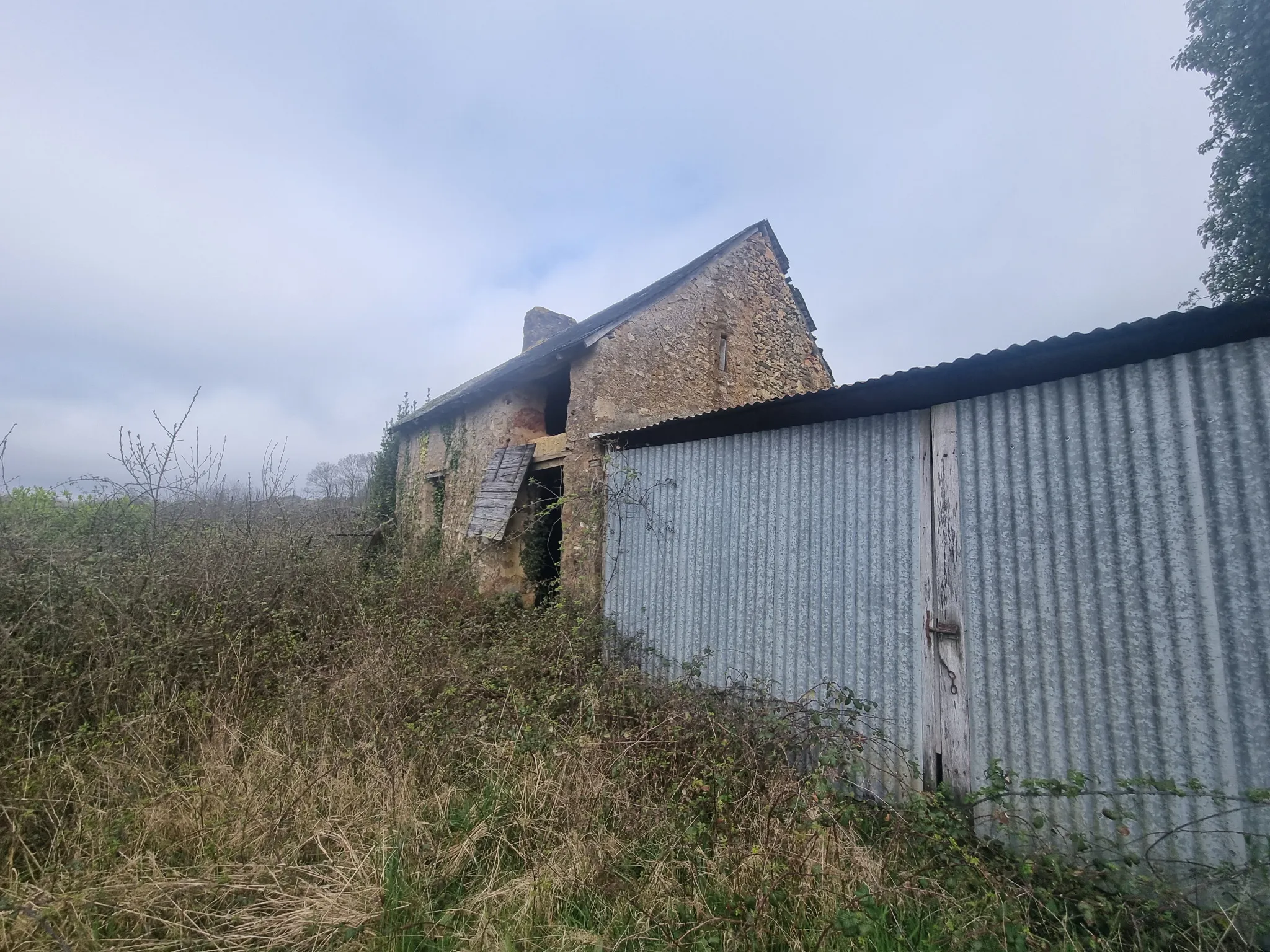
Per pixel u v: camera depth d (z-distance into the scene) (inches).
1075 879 117.6
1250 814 114.6
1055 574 142.6
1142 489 132.4
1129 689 130.3
